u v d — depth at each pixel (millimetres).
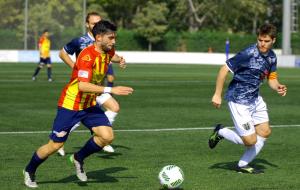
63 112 16531
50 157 21547
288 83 62906
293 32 123000
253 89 18719
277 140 26094
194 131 28562
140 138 26297
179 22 155875
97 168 19750
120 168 19797
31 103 40125
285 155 22547
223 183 17641
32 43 114625
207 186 17219
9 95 45594
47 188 16797
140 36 137250
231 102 18891
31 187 16812
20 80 61594
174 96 46562
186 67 99312
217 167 20109
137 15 136250
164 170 16625
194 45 137375
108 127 16828
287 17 106938
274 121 32656
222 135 20031
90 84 15875
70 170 19312
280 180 18156
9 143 24562
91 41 21109
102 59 16281
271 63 18703
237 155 22375
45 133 27297
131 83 60000
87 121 16844
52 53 109312
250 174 19016
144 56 116812
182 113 35688
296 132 28625
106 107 21891
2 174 18578
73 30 115500
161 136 26922
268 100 44875
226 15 153000
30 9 114500
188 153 22734
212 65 109688
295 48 122562
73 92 16469
